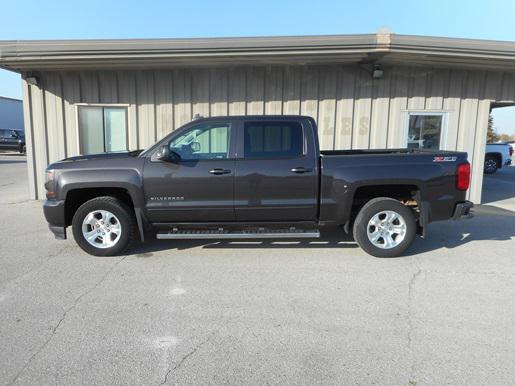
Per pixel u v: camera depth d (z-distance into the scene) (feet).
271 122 16.99
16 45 24.70
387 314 11.68
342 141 29.58
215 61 26.76
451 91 29.27
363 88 29.04
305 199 16.87
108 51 24.54
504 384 8.41
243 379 8.62
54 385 8.41
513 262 16.49
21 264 16.21
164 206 16.81
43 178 30.86
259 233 17.17
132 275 14.96
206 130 17.07
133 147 30.27
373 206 16.85
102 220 17.17
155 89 29.60
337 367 9.04
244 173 16.65
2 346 9.94
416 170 16.57
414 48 24.06
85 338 10.32
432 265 16.10
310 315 11.63
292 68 28.96
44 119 30.12
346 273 15.16
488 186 42.83
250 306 12.26
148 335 10.48
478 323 11.10
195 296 13.03
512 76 29.37
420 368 8.97
